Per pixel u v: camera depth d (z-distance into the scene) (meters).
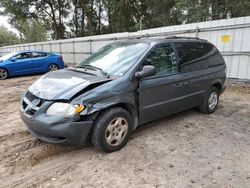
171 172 3.04
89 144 3.76
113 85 3.39
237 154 3.52
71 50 18.03
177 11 19.58
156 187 2.74
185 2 17.36
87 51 16.22
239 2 15.09
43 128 3.10
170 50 4.30
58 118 3.04
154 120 4.41
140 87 3.69
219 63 5.41
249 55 8.08
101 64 4.06
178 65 4.36
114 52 4.26
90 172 3.04
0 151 3.60
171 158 3.38
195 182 2.84
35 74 13.03
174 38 4.54
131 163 3.24
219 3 16.33
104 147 3.40
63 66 13.79
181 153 3.53
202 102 5.13
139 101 3.73
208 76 4.99
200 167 3.16
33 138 4.04
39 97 3.27
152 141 3.91
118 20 28.30
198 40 5.05
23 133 4.29
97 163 3.25
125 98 3.50
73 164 3.24
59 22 34.56
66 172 3.06
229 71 8.77
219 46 8.86
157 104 4.02
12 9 31.11
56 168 3.16
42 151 3.58
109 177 2.93
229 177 2.94
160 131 4.33
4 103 6.68
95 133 3.30
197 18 16.86
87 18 32.66
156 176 2.95
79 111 3.08
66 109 3.07
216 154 3.51
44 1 32.59
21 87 9.30
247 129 4.47
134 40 4.47
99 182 2.84
